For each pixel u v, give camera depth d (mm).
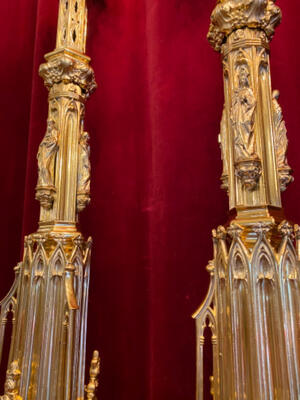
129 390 1869
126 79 2273
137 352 1907
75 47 1752
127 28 2354
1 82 2230
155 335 1878
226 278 1096
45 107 2180
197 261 1853
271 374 984
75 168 1614
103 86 2271
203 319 1190
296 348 995
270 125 1225
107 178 2139
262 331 1012
